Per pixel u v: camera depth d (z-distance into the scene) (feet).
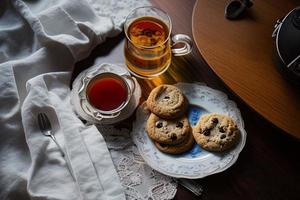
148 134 1.82
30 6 2.19
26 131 1.83
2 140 1.86
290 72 1.78
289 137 1.85
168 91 1.88
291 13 1.82
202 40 1.94
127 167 1.80
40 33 2.00
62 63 2.02
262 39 1.94
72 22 2.06
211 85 1.97
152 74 1.98
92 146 1.81
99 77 1.89
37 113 1.87
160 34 1.95
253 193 1.75
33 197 1.71
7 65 1.94
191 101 1.90
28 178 1.74
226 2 2.05
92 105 1.86
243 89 1.83
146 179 1.77
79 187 1.73
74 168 1.75
